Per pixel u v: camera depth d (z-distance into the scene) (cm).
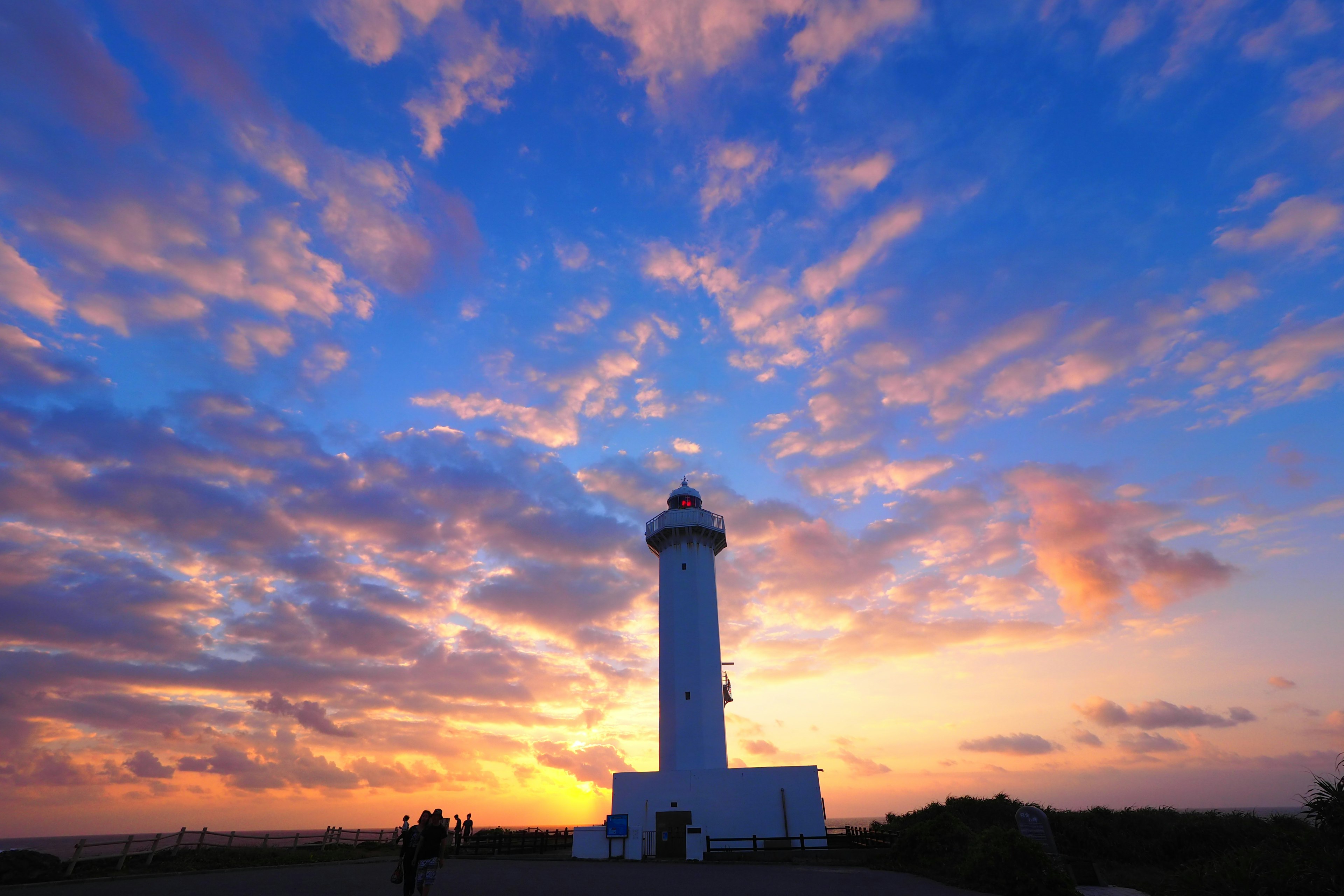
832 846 3891
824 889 2266
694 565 5234
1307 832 2027
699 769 4409
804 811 4075
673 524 5341
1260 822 3619
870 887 2356
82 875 2558
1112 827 3903
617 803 4172
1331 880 1734
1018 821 2717
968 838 2922
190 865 2964
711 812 4106
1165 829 3797
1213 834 3525
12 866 2362
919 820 4088
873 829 4038
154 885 2330
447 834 1870
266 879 2548
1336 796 1945
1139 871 3228
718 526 5494
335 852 3859
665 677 4884
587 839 3900
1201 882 2095
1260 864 1964
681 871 2950
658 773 4225
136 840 2902
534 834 4462
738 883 2441
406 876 1842
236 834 3491
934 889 2298
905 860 3039
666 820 4091
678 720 4659
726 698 5144
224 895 2020
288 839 3944
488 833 4544
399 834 4419
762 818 4075
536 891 2173
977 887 2280
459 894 2106
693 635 4941
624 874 2792
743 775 4188
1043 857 2262
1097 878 2512
